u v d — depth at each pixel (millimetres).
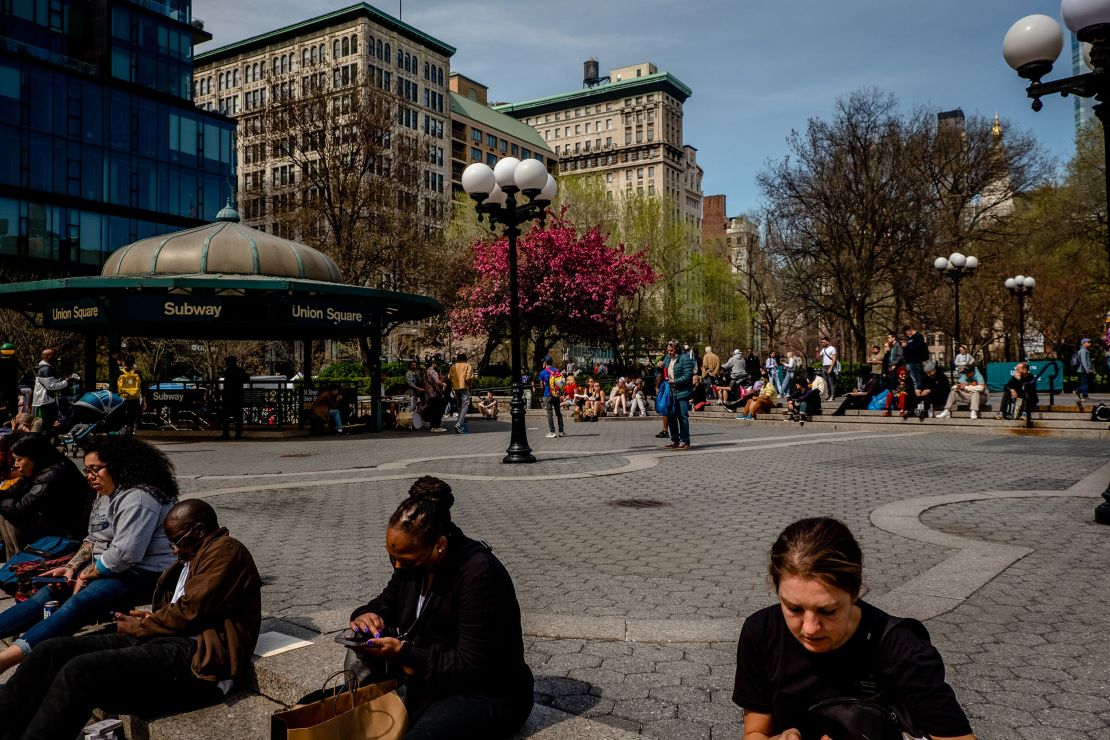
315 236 35938
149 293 18125
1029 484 9398
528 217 12539
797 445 14766
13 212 43156
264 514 8352
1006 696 3367
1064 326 41031
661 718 3266
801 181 35219
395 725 2537
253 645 3510
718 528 7141
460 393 20719
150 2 51750
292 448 16438
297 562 6172
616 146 149625
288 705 3328
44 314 20094
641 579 5426
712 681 3648
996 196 38031
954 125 36656
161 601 3770
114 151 48156
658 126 145375
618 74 156375
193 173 52781
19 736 3135
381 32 90250
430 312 23484
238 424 19109
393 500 9242
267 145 37406
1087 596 4777
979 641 4043
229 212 20938
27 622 4258
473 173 12250
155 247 19688
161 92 51094
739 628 4312
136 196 49375
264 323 18828
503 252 39125
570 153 154875
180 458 14531
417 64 96500
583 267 39031
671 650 4066
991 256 37844
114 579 4043
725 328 60125
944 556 5875
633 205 49719
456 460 13453
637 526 7320
